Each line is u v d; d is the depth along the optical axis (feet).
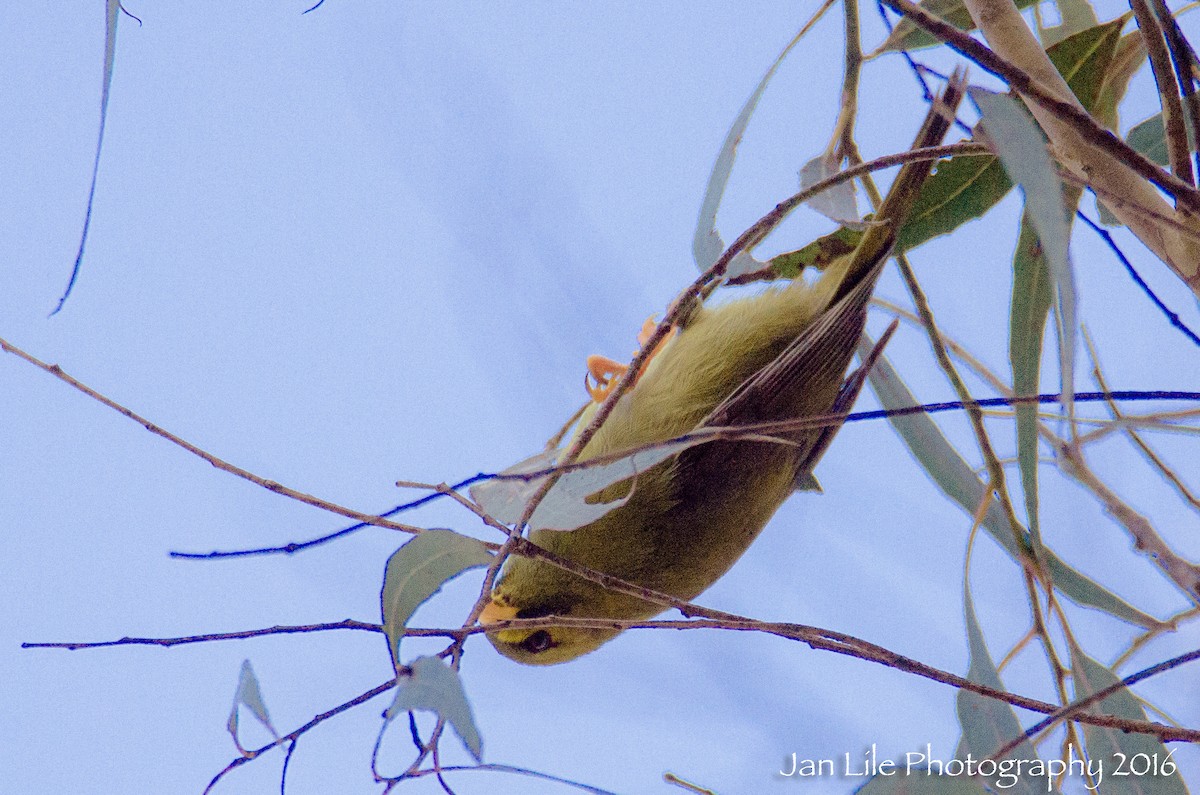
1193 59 16.42
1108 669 18.39
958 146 15.60
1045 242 12.33
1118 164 17.44
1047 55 19.21
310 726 14.79
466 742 12.96
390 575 15.25
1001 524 20.66
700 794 14.56
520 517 16.35
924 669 15.23
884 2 14.02
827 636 15.30
